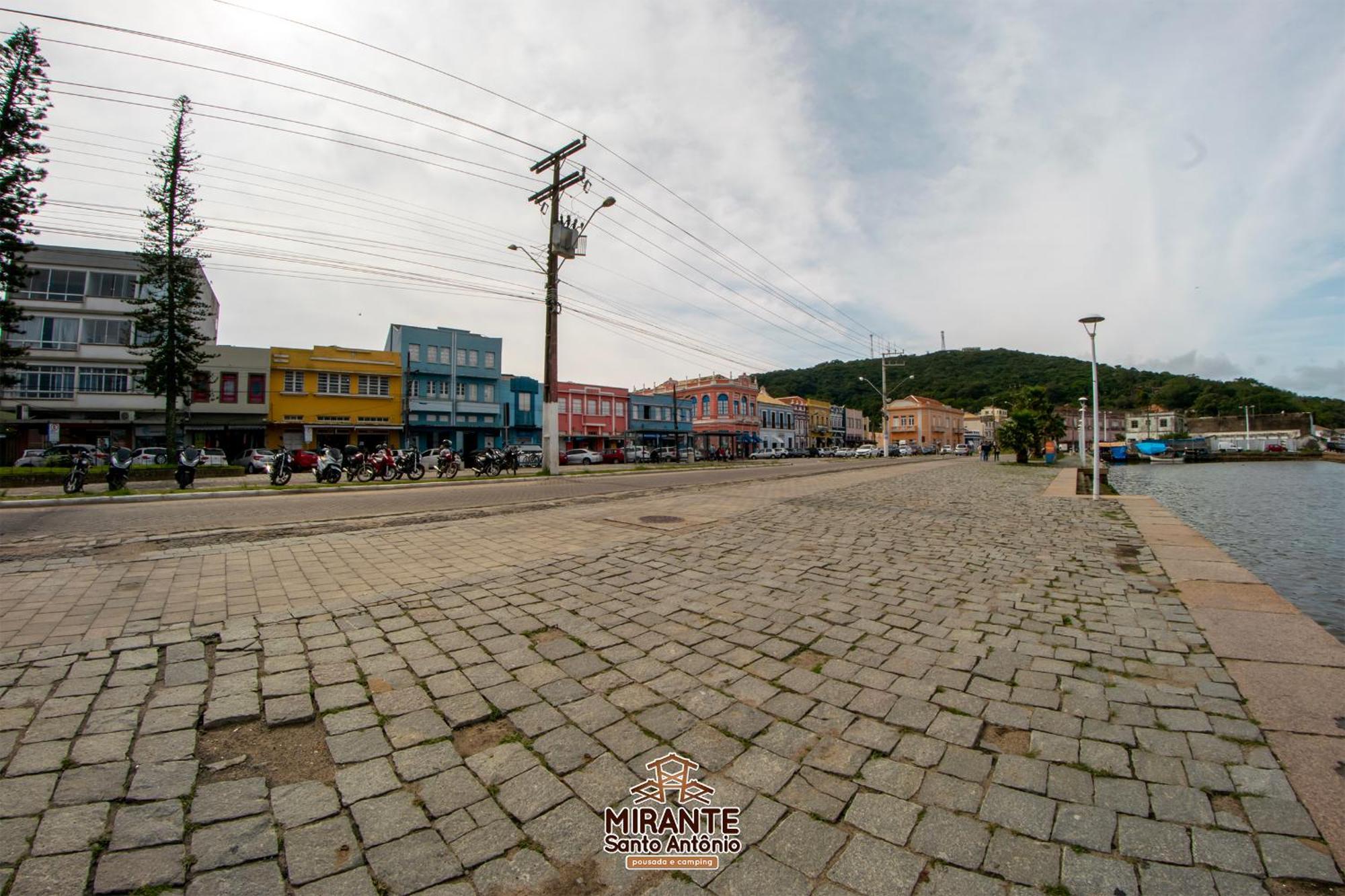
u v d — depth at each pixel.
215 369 33.38
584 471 24.59
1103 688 3.00
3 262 18.75
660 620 4.07
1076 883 1.73
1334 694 2.87
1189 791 2.14
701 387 59.84
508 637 3.72
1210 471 39.00
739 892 1.72
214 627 3.81
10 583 4.84
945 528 8.17
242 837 1.91
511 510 9.91
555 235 20.28
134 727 2.56
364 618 4.06
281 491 13.55
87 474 14.02
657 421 53.59
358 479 18.27
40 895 1.64
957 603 4.49
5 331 19.77
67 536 7.12
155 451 24.47
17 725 2.54
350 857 1.84
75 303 30.89
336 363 36.53
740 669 3.25
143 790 2.13
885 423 54.66
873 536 7.39
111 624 3.86
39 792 2.08
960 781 2.23
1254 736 2.50
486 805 2.10
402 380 38.81
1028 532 7.95
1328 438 76.25
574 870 1.81
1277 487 24.02
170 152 23.59
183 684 2.98
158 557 5.93
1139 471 39.06
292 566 5.57
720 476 21.06
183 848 1.85
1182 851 1.84
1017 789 2.18
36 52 17.94
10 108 17.73
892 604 4.46
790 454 61.81
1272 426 74.94
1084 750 2.42
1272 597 4.65
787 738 2.54
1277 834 1.90
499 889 1.73
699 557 6.09
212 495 12.59
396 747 2.46
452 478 19.16
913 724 2.65
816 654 3.47
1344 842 1.85
